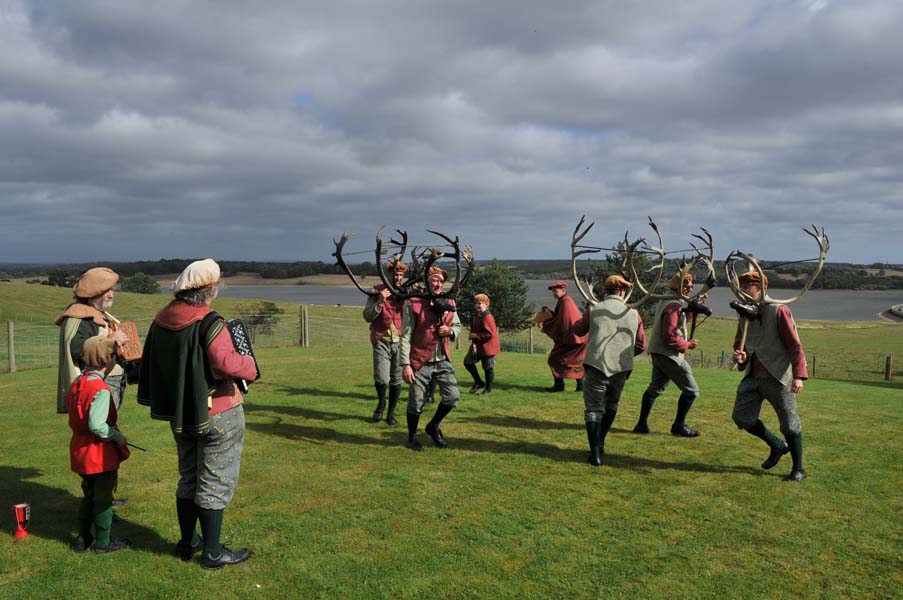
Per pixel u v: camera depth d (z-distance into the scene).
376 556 4.06
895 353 44.03
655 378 7.19
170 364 3.76
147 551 4.14
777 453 5.81
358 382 11.13
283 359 15.34
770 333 5.59
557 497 5.16
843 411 8.56
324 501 5.07
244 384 3.97
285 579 3.75
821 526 4.52
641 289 6.46
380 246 6.52
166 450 6.57
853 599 3.50
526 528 4.52
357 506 4.95
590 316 6.43
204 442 3.88
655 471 5.85
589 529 4.49
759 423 5.79
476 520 4.66
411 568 3.89
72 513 4.82
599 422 6.09
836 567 3.89
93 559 4.01
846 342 53.28
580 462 6.15
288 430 7.48
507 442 6.94
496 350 9.98
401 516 4.74
